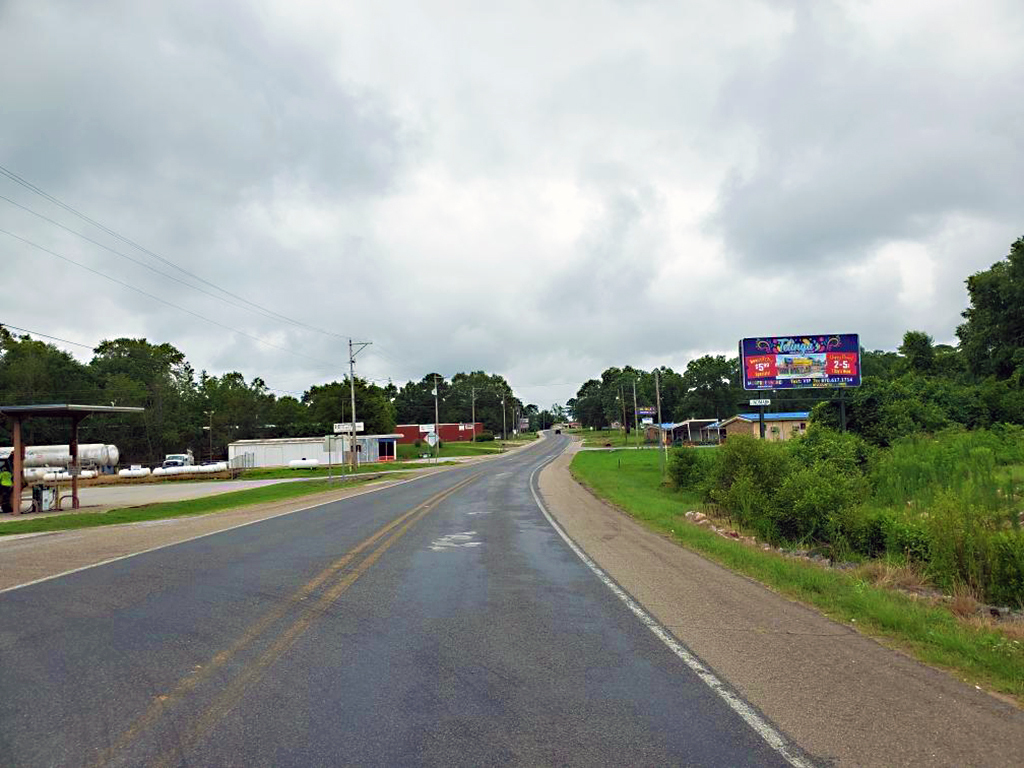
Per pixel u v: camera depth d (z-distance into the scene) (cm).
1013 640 729
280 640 701
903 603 898
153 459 8919
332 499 2850
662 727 481
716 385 12950
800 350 4422
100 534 1722
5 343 7650
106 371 9100
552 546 1424
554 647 680
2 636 723
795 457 2344
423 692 551
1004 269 5866
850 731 475
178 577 1059
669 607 862
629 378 15738
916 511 1741
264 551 1338
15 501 2423
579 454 8281
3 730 477
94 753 440
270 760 429
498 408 16275
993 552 1108
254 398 10612
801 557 1552
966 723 490
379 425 10206
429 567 1152
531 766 421
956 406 4634
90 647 679
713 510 2222
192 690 555
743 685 571
